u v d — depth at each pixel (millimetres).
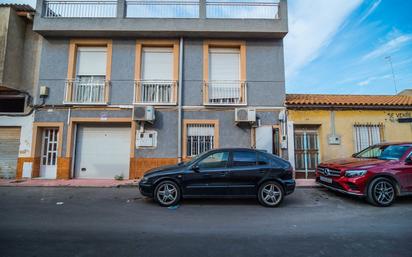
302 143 10398
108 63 10312
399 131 10172
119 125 10359
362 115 10211
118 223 4707
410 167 6285
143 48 10672
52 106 9984
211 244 3736
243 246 3670
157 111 10086
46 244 3686
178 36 10453
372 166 6270
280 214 5379
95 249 3523
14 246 3598
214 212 5488
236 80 10531
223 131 10102
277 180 6082
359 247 3645
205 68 10406
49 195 7184
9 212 5410
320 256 3342
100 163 10172
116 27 9969
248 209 5758
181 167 6203
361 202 6473
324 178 7168
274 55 10578
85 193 7496
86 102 9984
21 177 9664
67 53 10328
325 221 4914
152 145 9914
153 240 3879
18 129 10094
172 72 10516
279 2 10539
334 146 10039
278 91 10344
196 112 10156
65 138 9891
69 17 9969
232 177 6047
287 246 3676
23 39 10383
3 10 9742
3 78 9375
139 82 10266
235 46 10727
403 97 11711
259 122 10141
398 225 4668
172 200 5992
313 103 10047
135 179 9672
